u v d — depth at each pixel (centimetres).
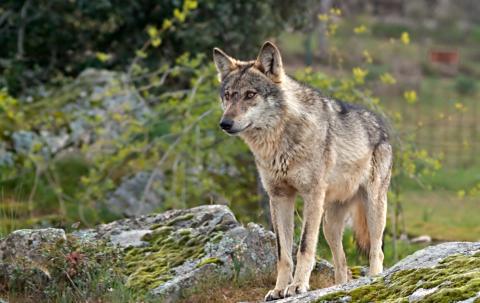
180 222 1073
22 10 2019
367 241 1076
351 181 1011
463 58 4981
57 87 2077
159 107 1606
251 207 1648
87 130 1688
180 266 973
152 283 939
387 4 5481
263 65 960
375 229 1052
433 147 2845
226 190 1666
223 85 985
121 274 953
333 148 970
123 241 1045
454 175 2467
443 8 5841
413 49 4806
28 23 2077
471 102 3956
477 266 698
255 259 998
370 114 1074
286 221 964
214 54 1009
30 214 1603
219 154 1628
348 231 1431
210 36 1936
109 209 1672
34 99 2025
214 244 996
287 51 4022
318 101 975
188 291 922
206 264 953
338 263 1037
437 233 1794
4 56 2120
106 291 909
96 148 1633
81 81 1933
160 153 1778
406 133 1575
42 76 2133
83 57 2158
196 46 1941
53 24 2058
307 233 935
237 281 962
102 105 1819
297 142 939
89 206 1658
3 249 964
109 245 1012
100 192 1579
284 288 913
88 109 1828
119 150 1606
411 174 1521
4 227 1305
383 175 1061
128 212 1669
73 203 1703
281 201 963
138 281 945
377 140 1053
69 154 1831
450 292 650
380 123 1084
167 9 2002
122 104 1666
